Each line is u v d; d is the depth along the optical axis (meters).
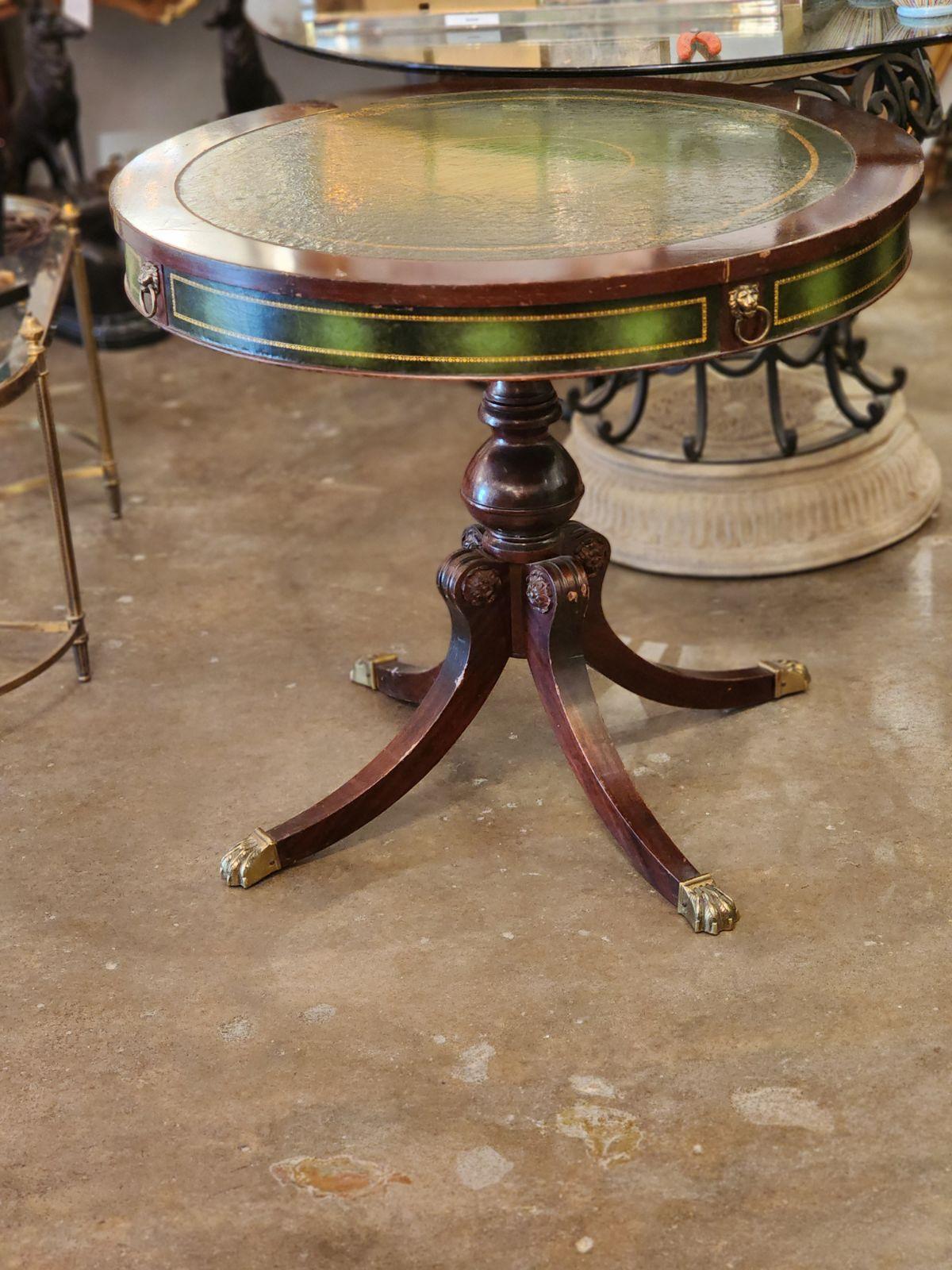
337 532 3.10
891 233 1.82
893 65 2.53
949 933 1.95
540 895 2.07
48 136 4.13
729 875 2.08
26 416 3.72
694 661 2.59
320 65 4.77
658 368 1.69
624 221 1.77
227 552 3.04
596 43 2.51
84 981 1.95
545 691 2.17
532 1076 1.77
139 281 1.91
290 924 2.04
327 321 1.69
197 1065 1.81
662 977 1.91
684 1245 1.55
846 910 2.00
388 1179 1.65
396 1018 1.87
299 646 2.70
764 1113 1.70
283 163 2.11
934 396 3.49
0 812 2.29
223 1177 1.66
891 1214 1.57
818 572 2.85
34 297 2.74
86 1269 1.57
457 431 3.54
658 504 2.86
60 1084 1.79
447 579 2.14
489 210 1.84
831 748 2.33
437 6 2.79
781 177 1.90
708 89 2.34
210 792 2.32
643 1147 1.67
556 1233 1.58
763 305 1.69
